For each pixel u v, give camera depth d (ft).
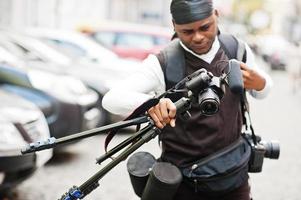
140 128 7.14
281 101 49.21
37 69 21.66
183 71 7.78
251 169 8.38
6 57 21.44
